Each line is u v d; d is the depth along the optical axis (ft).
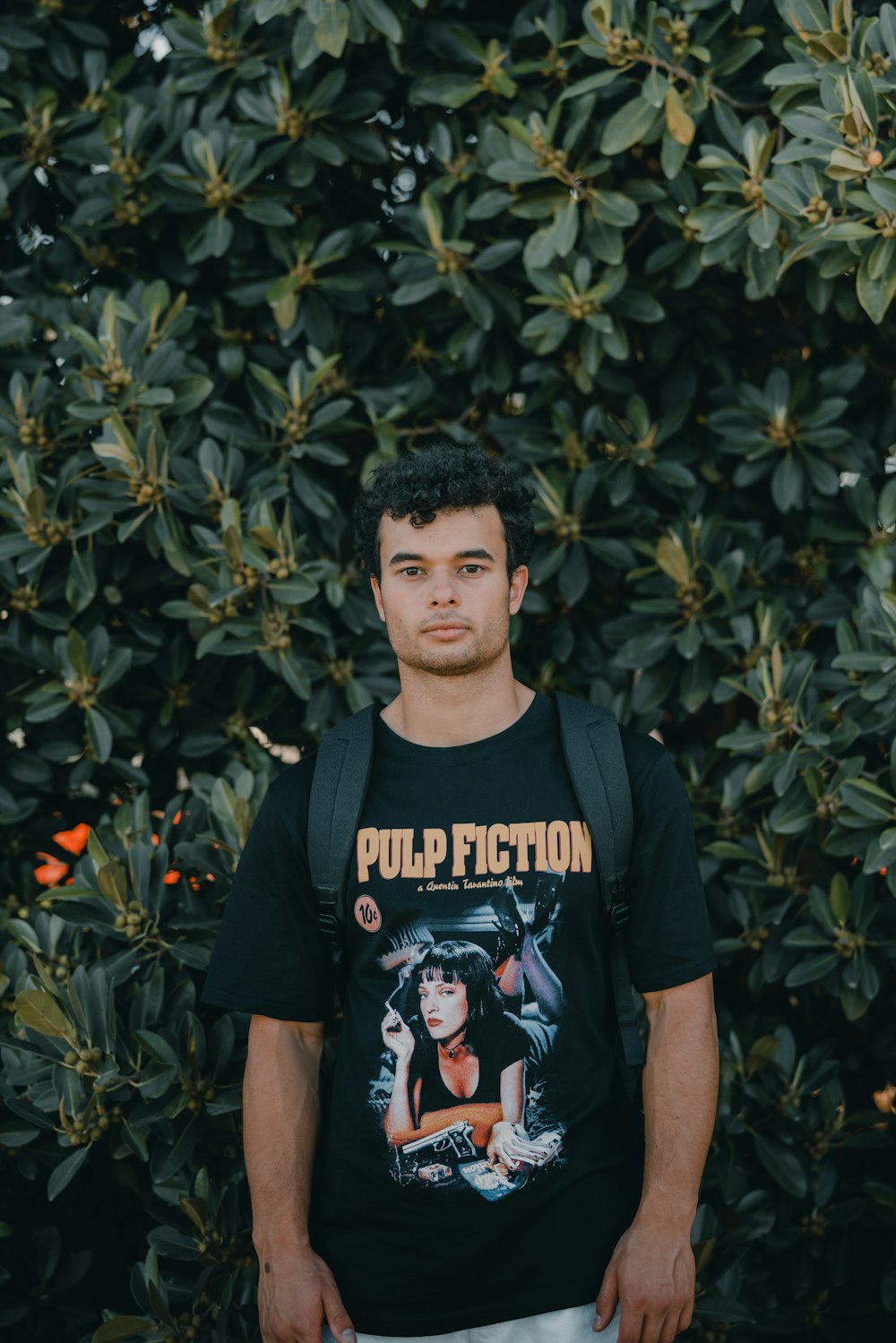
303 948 5.33
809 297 7.18
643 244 7.85
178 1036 6.49
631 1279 4.85
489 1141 4.90
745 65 7.44
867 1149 7.33
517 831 5.05
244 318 8.09
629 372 8.07
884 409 7.84
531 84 7.57
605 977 5.20
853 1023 7.95
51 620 7.41
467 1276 4.92
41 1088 6.43
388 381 8.04
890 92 6.47
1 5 7.73
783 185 6.57
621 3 6.82
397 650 5.23
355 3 6.97
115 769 7.53
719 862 7.51
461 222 7.50
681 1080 5.11
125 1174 7.60
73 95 8.00
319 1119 5.44
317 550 7.70
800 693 7.02
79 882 6.94
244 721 7.86
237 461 7.49
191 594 7.19
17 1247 7.17
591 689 7.80
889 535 7.63
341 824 5.11
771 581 7.91
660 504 8.21
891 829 6.49
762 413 7.56
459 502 5.09
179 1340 6.48
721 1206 7.20
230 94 7.66
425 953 4.96
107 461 7.09
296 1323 4.98
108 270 8.11
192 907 6.72
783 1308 7.57
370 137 7.54
